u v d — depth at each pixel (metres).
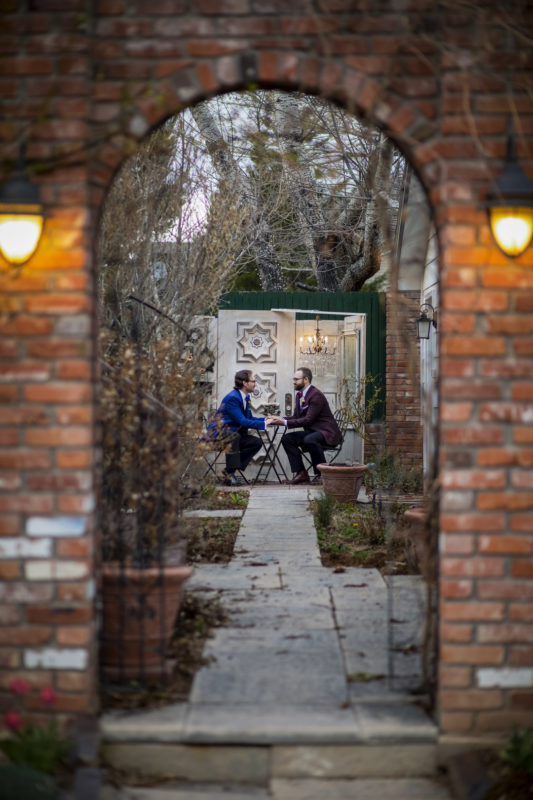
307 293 12.44
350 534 8.08
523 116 4.03
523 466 4.04
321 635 5.22
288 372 12.39
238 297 12.43
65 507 4.02
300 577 6.57
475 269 4.02
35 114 3.99
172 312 8.52
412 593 6.11
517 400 4.03
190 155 9.18
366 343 12.27
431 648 4.62
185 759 4.02
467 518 4.04
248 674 4.62
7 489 4.03
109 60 4.07
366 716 4.15
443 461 4.04
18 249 3.94
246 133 11.97
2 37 4.00
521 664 4.05
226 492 10.66
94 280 4.18
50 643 4.04
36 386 4.02
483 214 4.02
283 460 12.19
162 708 4.22
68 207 4.00
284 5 4.07
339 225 14.19
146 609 4.55
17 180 3.95
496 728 4.05
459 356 4.02
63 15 3.99
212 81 4.08
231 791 3.89
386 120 4.09
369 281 20.06
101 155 4.07
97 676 4.26
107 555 5.02
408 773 4.03
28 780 3.52
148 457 5.12
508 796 3.66
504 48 4.03
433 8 4.05
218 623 5.44
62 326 4.01
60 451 4.02
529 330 4.02
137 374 6.09
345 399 12.30
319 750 4.03
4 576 4.04
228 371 12.34
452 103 4.03
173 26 4.07
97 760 3.89
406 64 4.09
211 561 7.08
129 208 7.61
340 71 4.08
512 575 4.04
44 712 4.04
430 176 4.08
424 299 11.01
